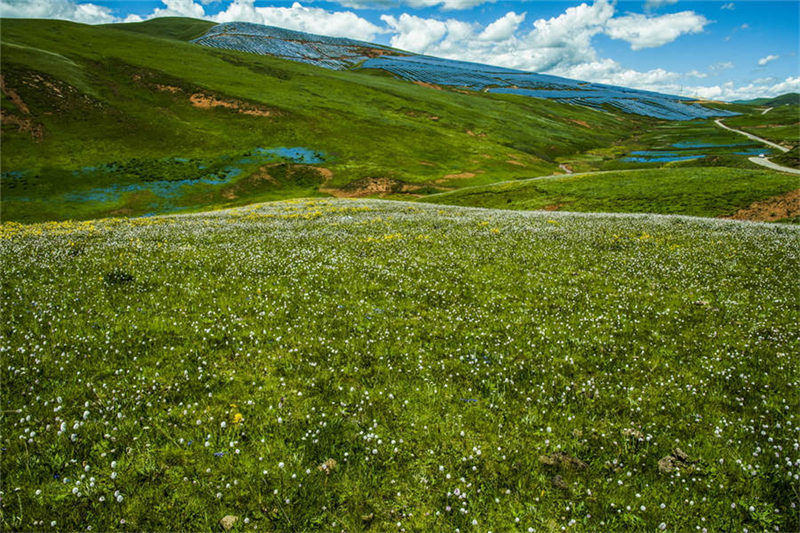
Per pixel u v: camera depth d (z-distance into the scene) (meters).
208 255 18.05
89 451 6.94
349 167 119.12
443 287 15.38
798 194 55.41
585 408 8.78
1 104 103.69
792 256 19.47
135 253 18.17
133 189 90.44
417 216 35.56
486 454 7.47
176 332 10.94
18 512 5.77
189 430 7.55
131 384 8.75
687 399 9.07
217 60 194.50
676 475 7.04
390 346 11.00
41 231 25.20
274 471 6.80
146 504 6.13
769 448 7.58
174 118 128.25
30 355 9.27
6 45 129.75
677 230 27.61
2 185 81.38
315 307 13.00
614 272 17.69
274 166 113.44
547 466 7.29
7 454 6.63
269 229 26.98
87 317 11.37
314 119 148.50
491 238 24.42
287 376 9.44
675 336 11.87
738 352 10.85
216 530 5.91
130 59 158.00
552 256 20.22
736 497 6.68
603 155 167.88
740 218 53.28
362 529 6.05
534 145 175.38
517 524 6.24
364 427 8.00
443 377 9.69
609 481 6.94
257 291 13.94
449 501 6.58
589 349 11.13
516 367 10.22
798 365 10.16
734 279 16.59
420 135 156.25
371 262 18.09
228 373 9.34
